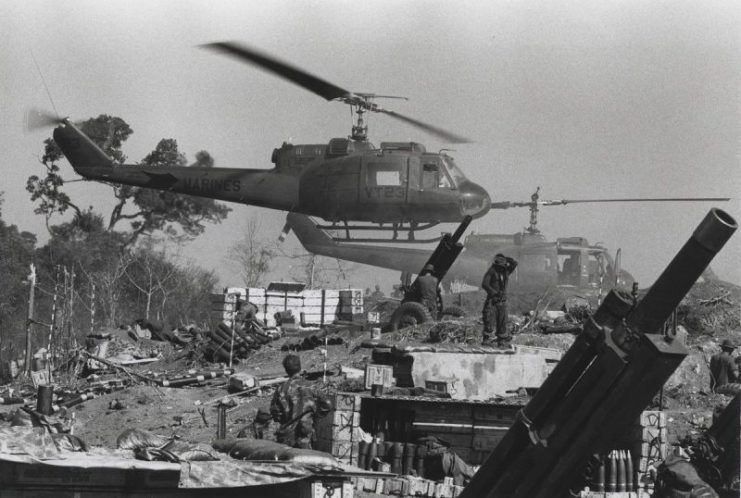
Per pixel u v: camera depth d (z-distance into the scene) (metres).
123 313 52.56
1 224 62.00
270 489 10.86
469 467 16.67
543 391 10.48
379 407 17.55
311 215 36.16
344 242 35.94
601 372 10.10
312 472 10.60
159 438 11.16
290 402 14.89
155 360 30.73
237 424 20.33
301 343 28.19
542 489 10.55
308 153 36.41
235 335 28.75
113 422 21.42
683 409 20.75
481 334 24.25
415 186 34.47
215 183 37.47
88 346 31.16
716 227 9.70
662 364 9.91
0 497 10.03
